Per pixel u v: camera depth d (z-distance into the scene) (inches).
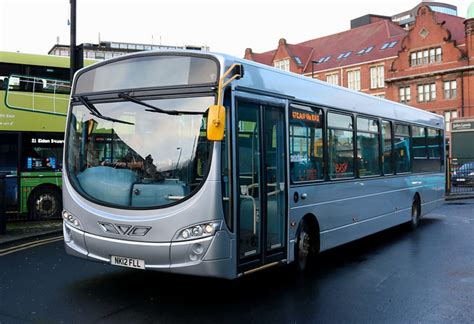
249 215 232.4
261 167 243.1
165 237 212.1
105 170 234.5
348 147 344.8
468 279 287.3
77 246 239.5
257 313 221.9
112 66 244.4
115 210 224.5
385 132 415.2
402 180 448.5
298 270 286.4
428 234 458.9
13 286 257.9
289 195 267.1
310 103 294.8
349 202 341.1
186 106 220.8
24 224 478.0
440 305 237.6
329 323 210.4
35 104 518.6
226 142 218.4
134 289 256.5
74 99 254.8
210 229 209.0
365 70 2511.1
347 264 327.9
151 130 227.3
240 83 230.5
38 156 513.0
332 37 2970.0
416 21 2249.0
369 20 3088.1
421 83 2224.4
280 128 263.4
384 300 245.1
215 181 210.5
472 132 1263.5
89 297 240.4
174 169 218.1
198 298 243.6
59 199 516.4
